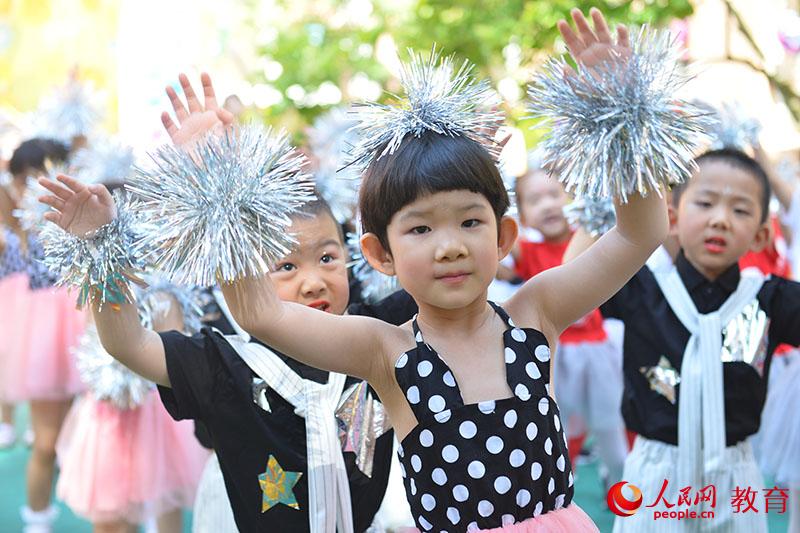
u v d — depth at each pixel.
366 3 11.30
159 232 2.78
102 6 14.40
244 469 3.42
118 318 3.12
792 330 4.49
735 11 9.46
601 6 8.59
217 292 4.28
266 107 10.95
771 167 7.41
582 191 2.82
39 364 6.62
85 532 6.67
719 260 4.42
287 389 3.42
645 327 4.51
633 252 2.88
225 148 2.80
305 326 2.80
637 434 4.62
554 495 2.87
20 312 6.93
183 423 5.62
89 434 5.46
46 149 7.41
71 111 8.73
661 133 2.72
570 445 7.31
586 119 2.76
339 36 11.33
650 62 2.79
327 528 3.33
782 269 7.74
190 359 3.31
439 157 2.73
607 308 4.62
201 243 2.71
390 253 2.88
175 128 3.19
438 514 2.81
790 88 9.40
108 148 6.21
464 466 2.77
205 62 13.84
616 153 2.74
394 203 2.77
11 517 6.89
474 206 2.74
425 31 10.03
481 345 2.89
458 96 2.93
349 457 3.45
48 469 6.45
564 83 2.81
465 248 2.71
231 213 2.71
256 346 3.48
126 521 5.49
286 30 11.28
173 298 4.16
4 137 10.30
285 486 3.42
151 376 3.25
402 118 2.88
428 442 2.80
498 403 2.80
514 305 3.02
